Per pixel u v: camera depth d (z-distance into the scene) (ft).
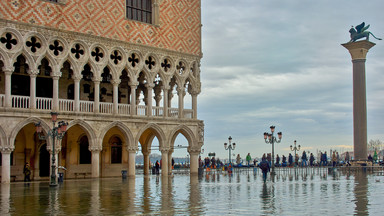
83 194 94.22
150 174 208.74
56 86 147.54
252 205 70.69
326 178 144.36
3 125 135.95
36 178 161.27
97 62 157.89
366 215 58.29
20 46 140.05
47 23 146.20
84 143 175.73
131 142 165.48
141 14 174.81
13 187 119.75
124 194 92.94
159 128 173.68
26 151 160.35
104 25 159.94
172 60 179.11
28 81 157.89
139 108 169.78
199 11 190.29
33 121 141.90
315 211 62.85
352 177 149.48
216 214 61.00
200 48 188.85
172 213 62.69
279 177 154.71
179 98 181.06
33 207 71.05
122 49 164.35
